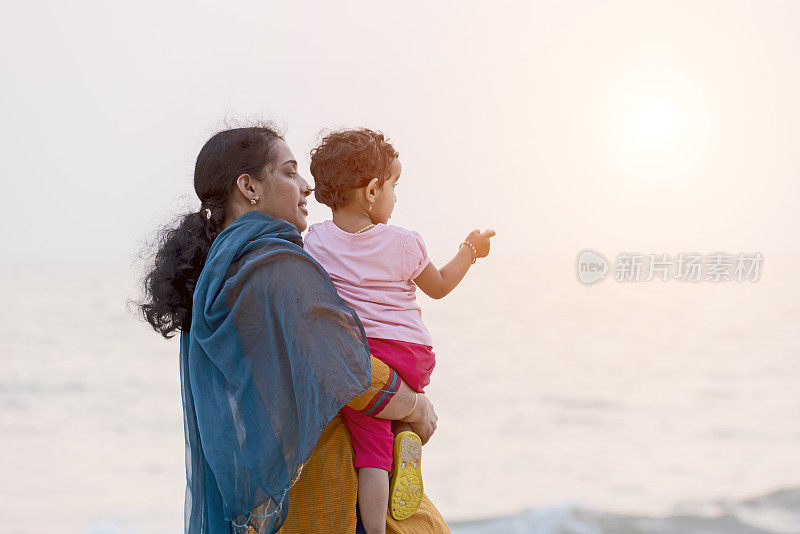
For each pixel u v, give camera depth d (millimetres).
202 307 1971
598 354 37312
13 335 41875
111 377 30516
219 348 1923
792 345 38531
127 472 18656
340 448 2033
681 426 23844
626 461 19922
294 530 2004
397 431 2143
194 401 2012
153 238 2174
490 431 23344
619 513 13602
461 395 28578
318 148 2287
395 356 2104
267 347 1903
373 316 2137
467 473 18812
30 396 27500
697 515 12984
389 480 2064
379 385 2006
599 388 29750
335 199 2242
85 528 14508
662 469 19062
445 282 2311
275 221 2031
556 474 18688
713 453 20547
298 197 2137
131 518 15164
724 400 27422
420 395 2113
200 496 2039
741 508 13297
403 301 2195
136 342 39062
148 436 22312
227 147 2094
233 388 1912
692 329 44812
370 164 2205
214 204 2117
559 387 29938
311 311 1869
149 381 29812
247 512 1869
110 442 21656
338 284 2189
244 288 1904
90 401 26734
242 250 1957
